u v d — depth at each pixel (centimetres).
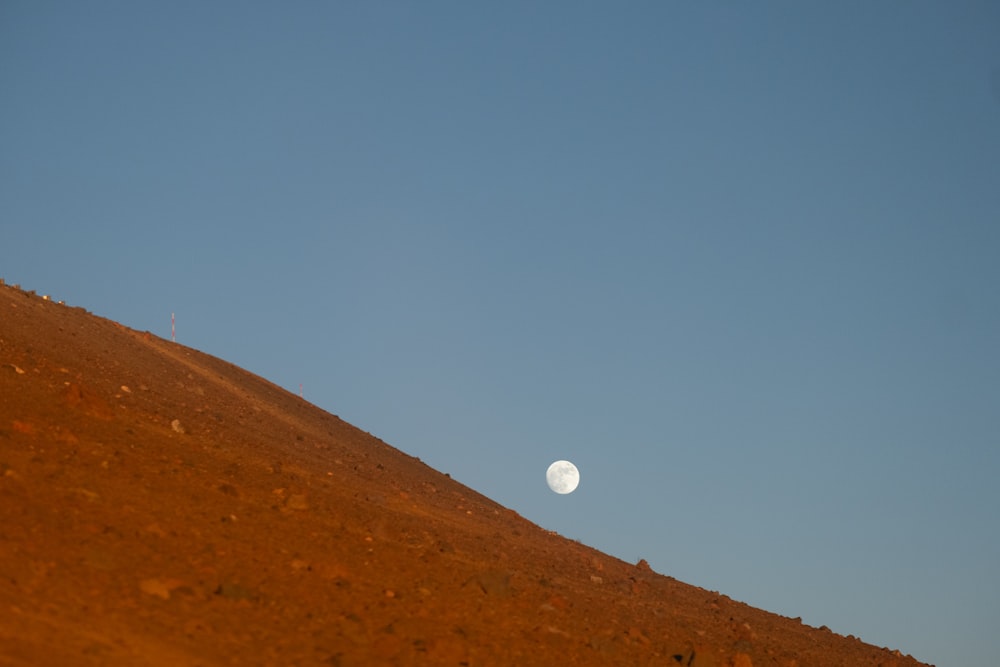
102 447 3891
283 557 3369
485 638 3275
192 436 5025
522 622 3647
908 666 6138
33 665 1927
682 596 6450
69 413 4241
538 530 7569
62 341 6297
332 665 2531
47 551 2619
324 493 4916
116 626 2317
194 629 2481
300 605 2964
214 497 3791
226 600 2769
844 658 5703
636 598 5609
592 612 4478
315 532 3884
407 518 5369
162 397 6119
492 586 3941
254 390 8931
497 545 5656
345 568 3522
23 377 4556
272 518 3828
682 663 3897
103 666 2059
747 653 4759
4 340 5356
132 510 3228
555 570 5531
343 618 2970
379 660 2702
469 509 7088
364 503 5253
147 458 4003
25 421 3825
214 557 3086
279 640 2605
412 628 3098
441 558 4328
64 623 2220
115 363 6519
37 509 2900
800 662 5003
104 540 2862
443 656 2909
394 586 3541
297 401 9731
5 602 2205
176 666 2205
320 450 7075
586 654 3525
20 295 7300
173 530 3200
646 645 4050
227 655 2388
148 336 8875
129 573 2692
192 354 9188
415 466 8994
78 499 3134
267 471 4825
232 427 6203
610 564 7062
